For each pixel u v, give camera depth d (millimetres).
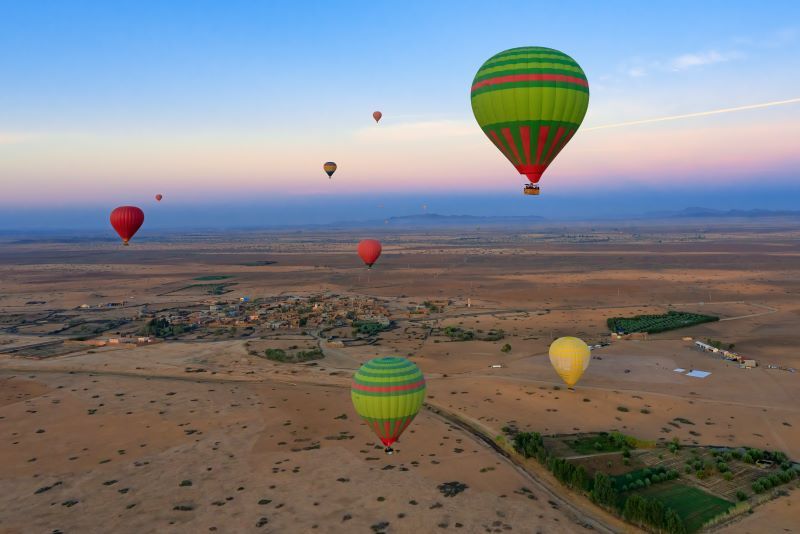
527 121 57156
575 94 56500
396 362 53688
